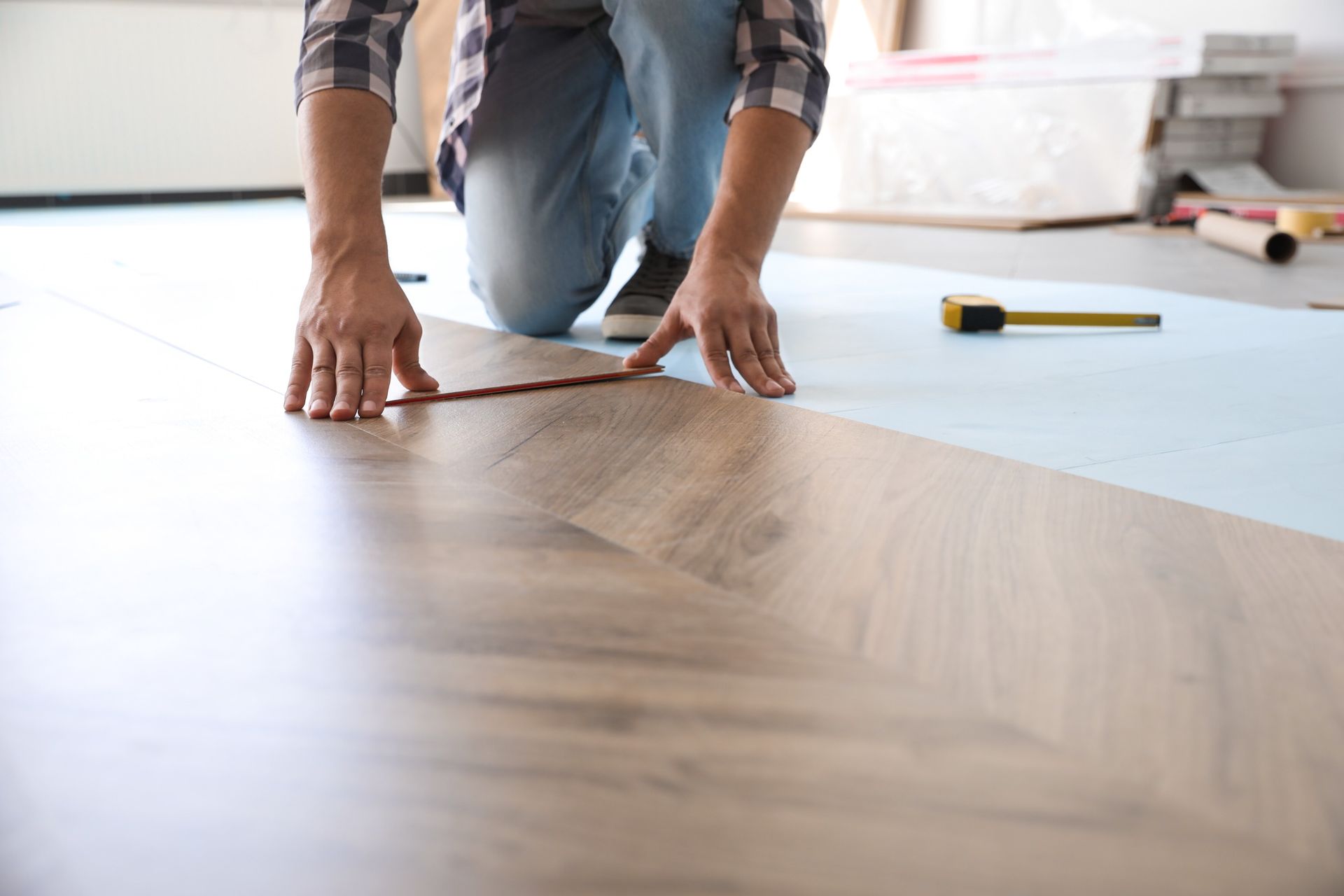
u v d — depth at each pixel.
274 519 0.70
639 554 0.64
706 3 1.31
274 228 3.87
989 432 1.02
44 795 0.39
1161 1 4.38
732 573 0.61
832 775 0.40
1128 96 3.97
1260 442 0.98
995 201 4.42
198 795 0.39
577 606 0.56
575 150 1.47
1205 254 2.76
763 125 1.20
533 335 1.62
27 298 1.92
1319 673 0.50
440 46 5.97
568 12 1.44
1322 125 4.15
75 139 5.41
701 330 1.12
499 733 0.43
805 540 0.67
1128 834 0.37
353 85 1.10
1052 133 4.20
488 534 0.67
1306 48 4.12
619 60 1.48
